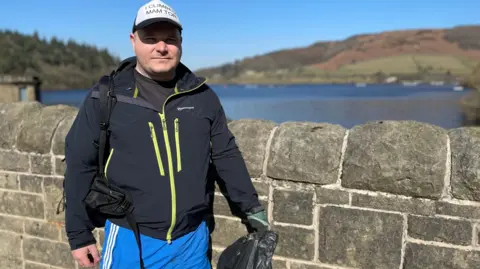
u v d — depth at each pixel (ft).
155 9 6.61
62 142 10.59
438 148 7.56
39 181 11.17
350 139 8.20
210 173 9.32
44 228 11.39
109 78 6.90
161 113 6.79
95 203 6.89
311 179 8.36
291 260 8.89
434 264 7.76
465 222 7.47
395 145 7.75
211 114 7.25
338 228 8.38
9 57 441.27
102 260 7.36
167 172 6.75
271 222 8.92
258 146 8.87
